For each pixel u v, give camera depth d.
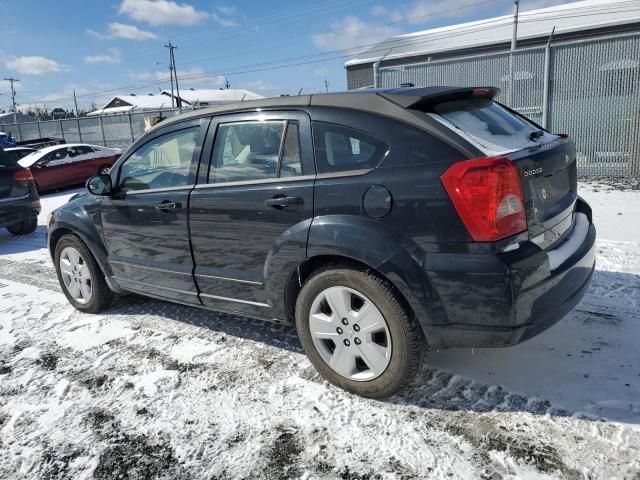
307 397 2.87
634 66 8.36
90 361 3.52
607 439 2.34
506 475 2.17
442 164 2.40
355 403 2.78
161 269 3.64
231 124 3.23
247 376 3.15
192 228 3.36
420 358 2.62
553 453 2.28
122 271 4.01
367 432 2.53
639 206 6.58
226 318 4.11
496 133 2.68
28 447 2.62
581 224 3.07
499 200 2.30
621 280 4.18
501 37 21.94
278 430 2.60
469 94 2.96
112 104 65.75
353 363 2.80
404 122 2.56
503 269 2.29
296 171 2.88
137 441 2.61
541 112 9.32
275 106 3.05
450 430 2.50
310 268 2.90
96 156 15.78
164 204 3.49
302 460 2.38
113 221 3.93
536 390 2.75
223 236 3.20
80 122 23.48
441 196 2.37
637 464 2.17
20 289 5.37
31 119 61.66
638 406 2.56
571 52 8.80
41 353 3.71
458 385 2.86
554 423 2.48
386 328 2.60
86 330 4.07
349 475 2.26
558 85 9.02
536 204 2.53
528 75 9.28
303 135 2.87
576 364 2.98
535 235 2.49
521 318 2.35
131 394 3.05
